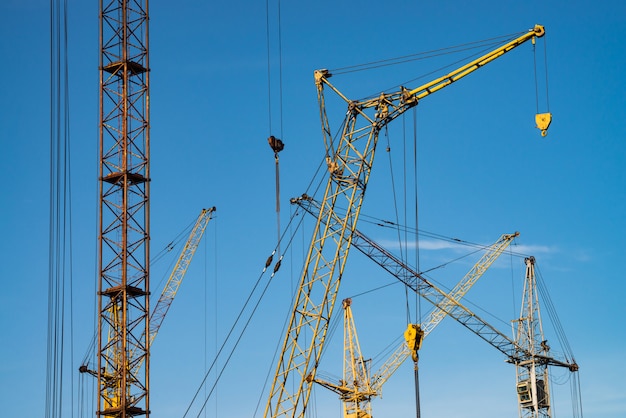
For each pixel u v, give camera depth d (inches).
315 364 5231.3
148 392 5246.1
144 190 5305.1
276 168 5536.4
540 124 5167.3
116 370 5305.1
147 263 5236.2
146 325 5251.0
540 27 5388.8
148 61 5418.3
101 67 5383.9
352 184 5285.4
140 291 5211.6
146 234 5255.9
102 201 5260.8
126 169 5275.6
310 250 5280.5
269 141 5482.3
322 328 5221.5
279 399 5221.5
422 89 5285.4
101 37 5413.4
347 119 5344.5
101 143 5315.0
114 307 5295.3
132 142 5334.6
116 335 5241.1
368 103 5310.0
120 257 5211.6
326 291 5231.3
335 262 5251.0
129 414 5172.2
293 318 5246.1
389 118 5300.2
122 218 5236.2
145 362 5265.8
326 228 5275.6
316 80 5393.7
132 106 5369.1
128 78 5383.9
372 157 5295.3
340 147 5329.7
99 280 5196.9
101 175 5280.5
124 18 5442.9
